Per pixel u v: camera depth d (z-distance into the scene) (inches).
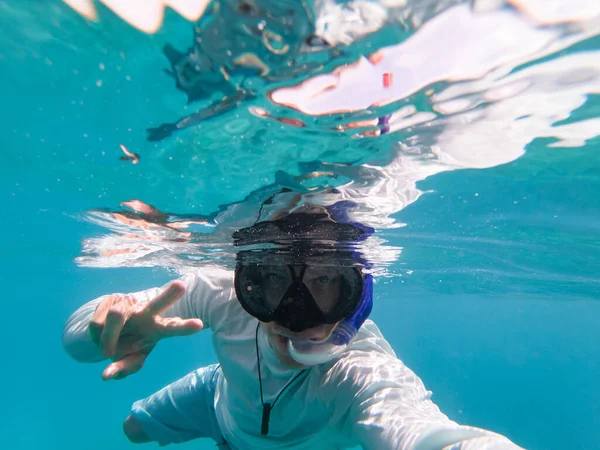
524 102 17.1
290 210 28.7
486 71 15.0
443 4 12.1
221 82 15.2
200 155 21.2
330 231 33.5
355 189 25.3
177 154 21.2
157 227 37.1
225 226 33.5
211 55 13.8
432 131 19.1
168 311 25.9
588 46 13.8
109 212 33.5
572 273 64.4
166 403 36.9
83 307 26.0
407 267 60.1
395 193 26.5
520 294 110.0
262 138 19.4
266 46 13.3
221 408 29.6
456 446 13.6
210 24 12.5
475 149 21.2
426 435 15.1
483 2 12.1
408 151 21.0
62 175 25.3
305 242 35.9
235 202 27.9
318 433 22.5
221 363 25.1
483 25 12.9
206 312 25.3
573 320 287.0
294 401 21.6
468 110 17.5
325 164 22.0
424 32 13.1
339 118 17.6
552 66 14.9
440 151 21.2
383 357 22.0
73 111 17.5
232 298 24.6
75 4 12.2
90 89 15.9
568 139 20.2
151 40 13.3
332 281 19.4
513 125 19.0
